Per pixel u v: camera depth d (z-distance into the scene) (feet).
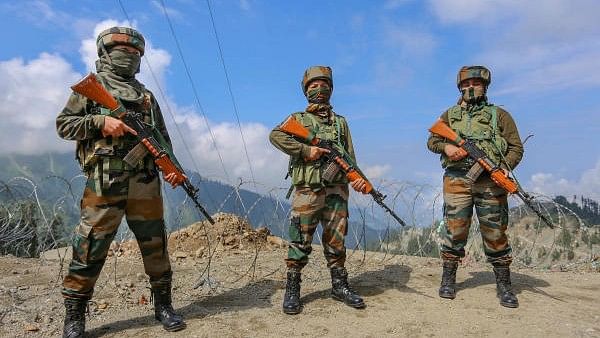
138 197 12.53
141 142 12.26
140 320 13.98
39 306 15.43
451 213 16.28
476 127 15.81
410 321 14.25
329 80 15.44
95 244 12.05
